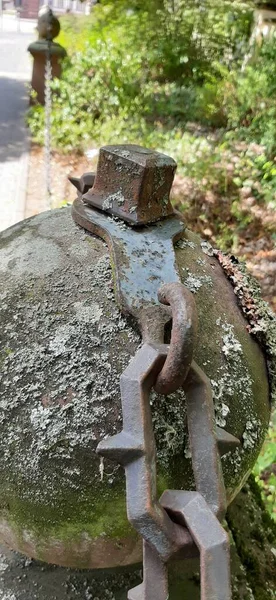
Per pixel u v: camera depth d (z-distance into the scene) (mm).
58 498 975
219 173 4148
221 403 1047
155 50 7441
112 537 1013
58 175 5195
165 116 6387
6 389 982
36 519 1004
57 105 6051
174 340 830
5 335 1016
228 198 4074
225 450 899
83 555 1052
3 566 1252
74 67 6465
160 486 990
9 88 8031
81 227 1151
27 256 1117
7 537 1081
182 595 1260
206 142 4648
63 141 5711
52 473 964
